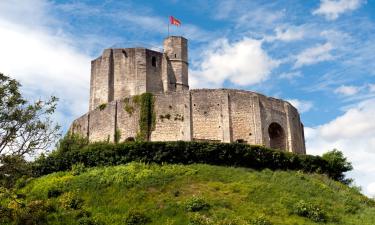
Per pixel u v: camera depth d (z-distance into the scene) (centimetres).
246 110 6041
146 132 5916
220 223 3609
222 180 4628
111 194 4253
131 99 6125
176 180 4528
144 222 3750
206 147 5056
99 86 6800
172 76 7062
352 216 4116
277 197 4275
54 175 4834
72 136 6200
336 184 5025
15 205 3969
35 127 3766
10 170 3650
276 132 6425
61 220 3791
